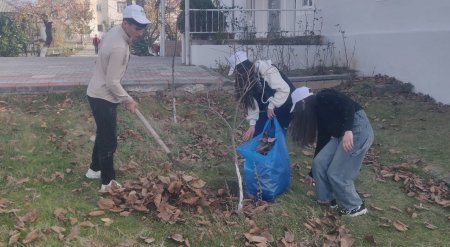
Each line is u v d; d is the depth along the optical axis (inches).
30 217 160.6
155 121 283.3
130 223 166.1
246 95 198.4
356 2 444.8
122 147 236.2
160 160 226.2
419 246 169.2
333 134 179.2
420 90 370.0
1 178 194.1
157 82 342.0
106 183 189.0
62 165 213.8
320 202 191.0
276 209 182.4
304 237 168.2
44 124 263.6
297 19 546.6
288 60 453.4
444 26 349.1
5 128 253.3
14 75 378.6
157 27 927.0
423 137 278.1
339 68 449.4
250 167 188.9
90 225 160.7
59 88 322.7
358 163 181.9
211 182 206.5
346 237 167.6
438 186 217.3
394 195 208.4
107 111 181.9
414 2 377.4
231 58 202.4
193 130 273.4
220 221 170.6
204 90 349.7
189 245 157.2
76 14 1626.5
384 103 346.3
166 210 171.2
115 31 177.9
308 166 235.0
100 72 180.7
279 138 191.0
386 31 410.0
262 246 158.4
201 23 478.3
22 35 1008.9
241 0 661.3
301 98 182.7
